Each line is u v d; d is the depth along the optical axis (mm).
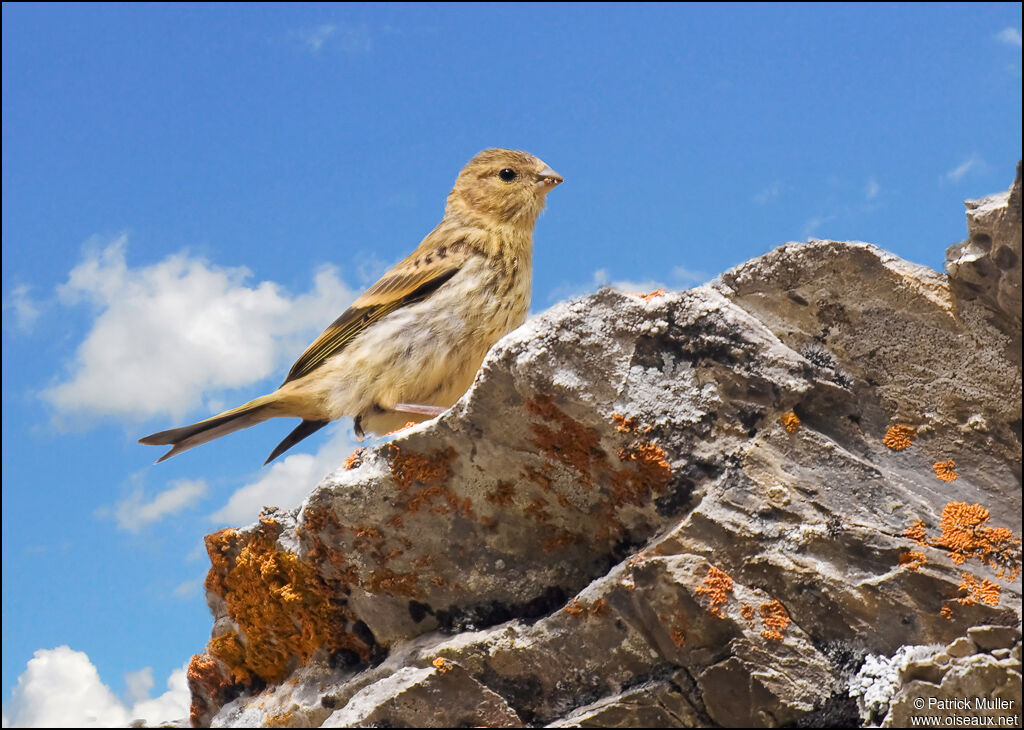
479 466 8078
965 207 7293
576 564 8281
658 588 7184
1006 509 7344
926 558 7137
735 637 7062
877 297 7734
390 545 8430
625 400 7531
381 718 7723
